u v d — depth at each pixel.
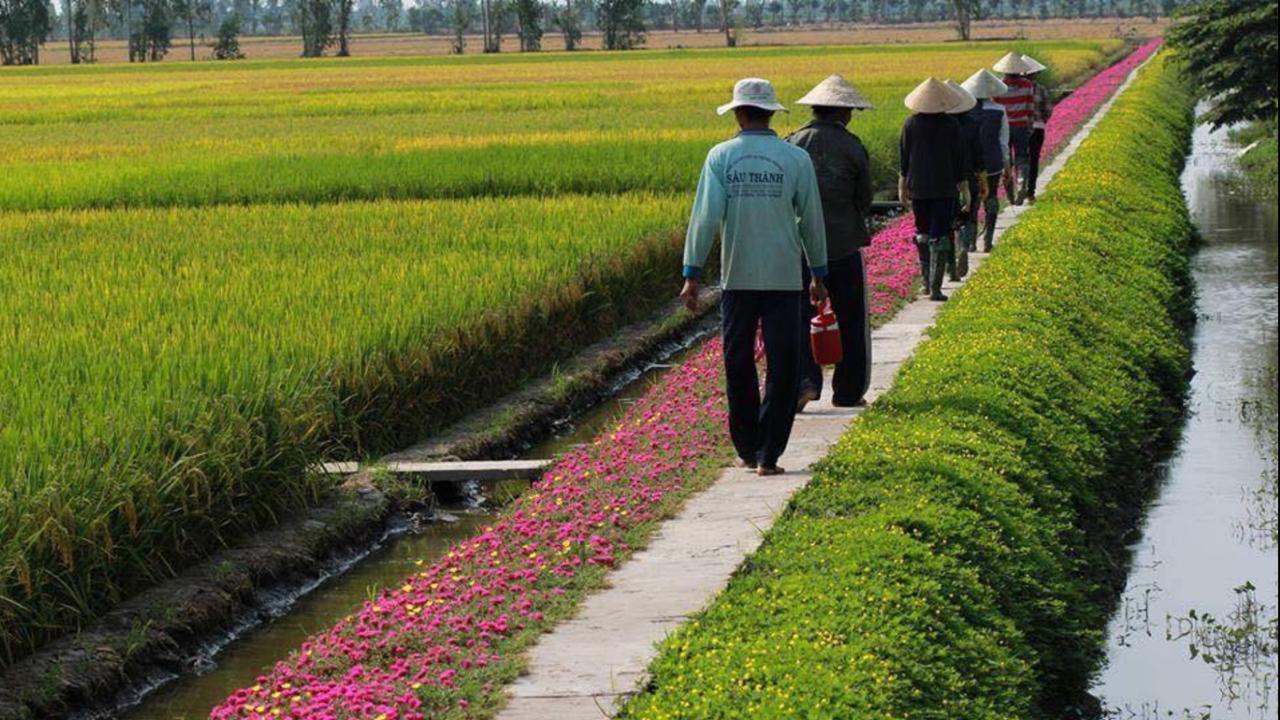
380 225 21.70
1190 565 12.02
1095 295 18.28
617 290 18.98
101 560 9.24
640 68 100.44
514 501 11.37
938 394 12.48
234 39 173.38
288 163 31.95
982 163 19.45
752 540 9.48
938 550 9.10
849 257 12.94
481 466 12.48
